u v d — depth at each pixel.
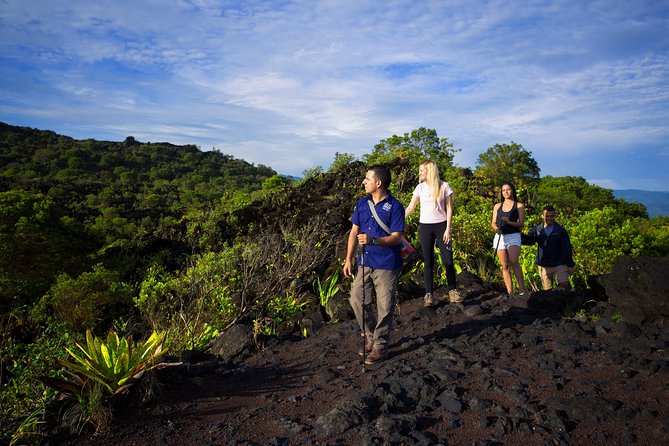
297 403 3.71
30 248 19.78
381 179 4.38
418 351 4.60
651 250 7.70
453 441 2.91
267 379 4.39
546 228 6.39
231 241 11.98
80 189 113.50
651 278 4.78
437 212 6.00
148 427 3.43
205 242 12.04
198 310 6.77
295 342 5.63
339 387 3.95
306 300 6.98
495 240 6.47
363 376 4.16
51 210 22.83
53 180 119.62
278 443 3.05
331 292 7.08
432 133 22.33
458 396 3.48
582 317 5.12
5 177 112.50
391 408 3.37
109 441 3.25
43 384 3.70
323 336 5.67
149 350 4.04
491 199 12.24
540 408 3.19
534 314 5.54
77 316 8.15
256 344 5.46
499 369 3.88
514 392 3.41
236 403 3.83
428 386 3.55
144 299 7.39
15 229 20.42
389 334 4.91
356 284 4.57
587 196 51.47
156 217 85.75
